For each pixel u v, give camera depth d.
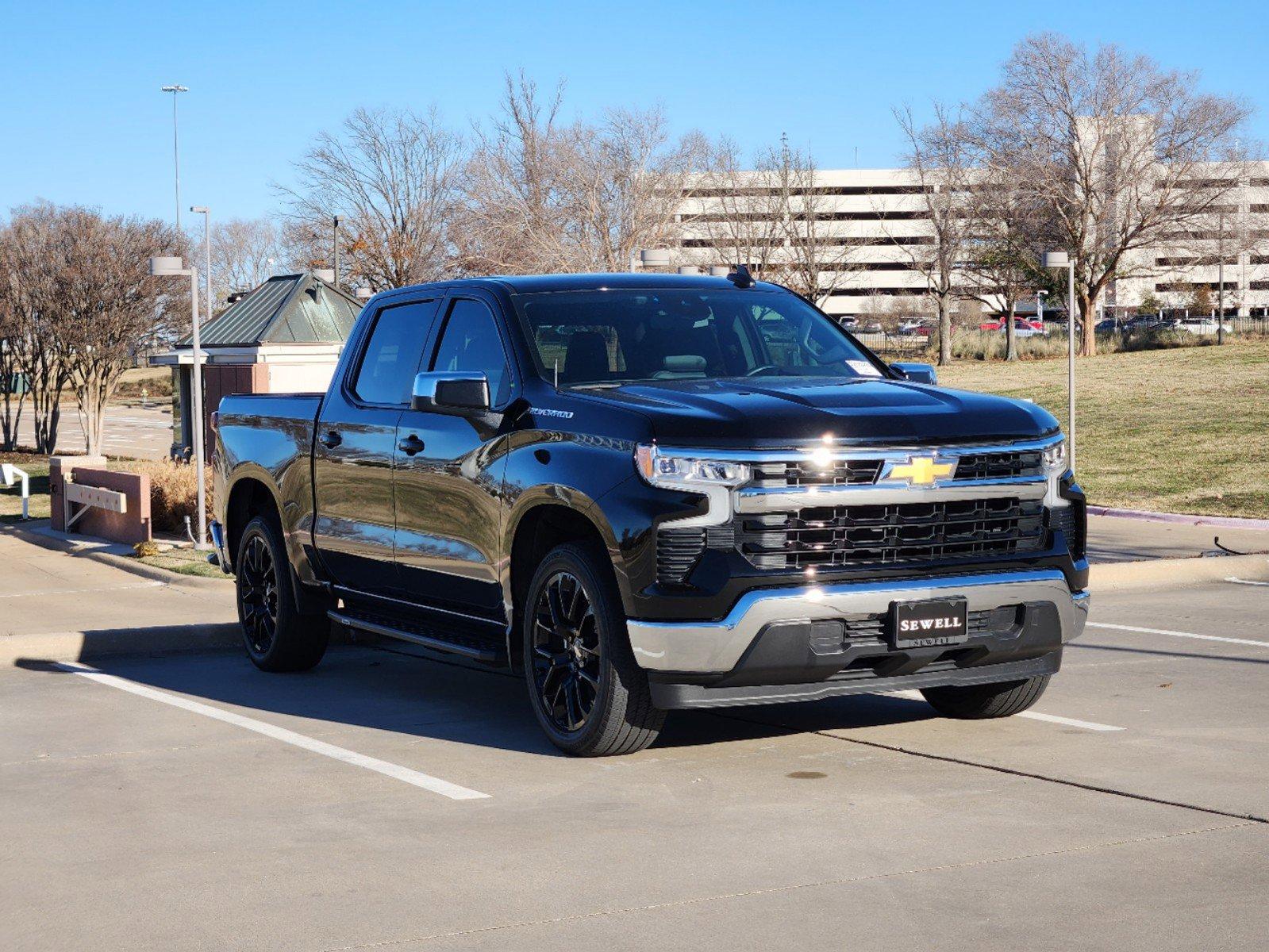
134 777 6.32
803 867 4.83
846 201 132.38
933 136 60.19
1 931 4.38
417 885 4.71
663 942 4.15
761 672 5.88
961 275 63.16
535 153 46.53
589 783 6.05
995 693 7.10
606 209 46.41
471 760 6.55
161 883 4.80
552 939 4.19
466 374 6.82
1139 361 45.59
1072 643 9.86
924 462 6.04
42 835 5.41
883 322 93.06
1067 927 4.21
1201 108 55.66
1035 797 5.70
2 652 9.71
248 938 4.26
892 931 4.21
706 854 5.00
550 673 6.58
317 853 5.11
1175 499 20.45
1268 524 17.59
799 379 6.91
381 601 8.08
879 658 6.08
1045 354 58.03
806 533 5.91
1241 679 8.45
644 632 5.93
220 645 10.41
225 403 9.67
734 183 59.50
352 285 62.09
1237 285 101.25
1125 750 6.52
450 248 60.59
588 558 6.29
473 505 6.99
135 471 22.19
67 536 21.19
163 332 48.53
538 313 7.18
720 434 5.90
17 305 46.75
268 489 9.01
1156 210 55.09
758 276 61.06
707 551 5.84
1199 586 13.14
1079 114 56.34
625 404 6.29
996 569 6.20
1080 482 22.86
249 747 6.91
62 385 47.31
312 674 9.20
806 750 6.62
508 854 5.04
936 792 5.80
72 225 46.19
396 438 7.65
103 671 9.38
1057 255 18.75
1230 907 4.35
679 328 7.25
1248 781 5.91
